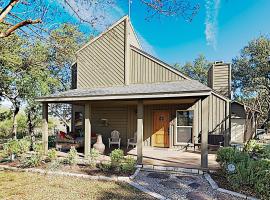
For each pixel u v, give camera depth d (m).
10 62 11.77
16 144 10.11
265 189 5.48
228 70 13.20
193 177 7.18
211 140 11.40
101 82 12.95
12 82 13.80
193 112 11.87
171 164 8.36
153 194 5.71
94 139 12.25
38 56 11.45
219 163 7.72
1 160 9.77
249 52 29.45
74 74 15.16
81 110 14.78
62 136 11.72
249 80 29.83
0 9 4.29
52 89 16.22
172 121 12.28
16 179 7.16
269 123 19.72
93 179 7.09
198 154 10.53
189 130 11.97
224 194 5.74
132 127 13.32
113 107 13.87
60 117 21.06
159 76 11.88
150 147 12.59
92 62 13.26
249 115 15.56
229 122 11.92
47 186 6.43
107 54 12.90
